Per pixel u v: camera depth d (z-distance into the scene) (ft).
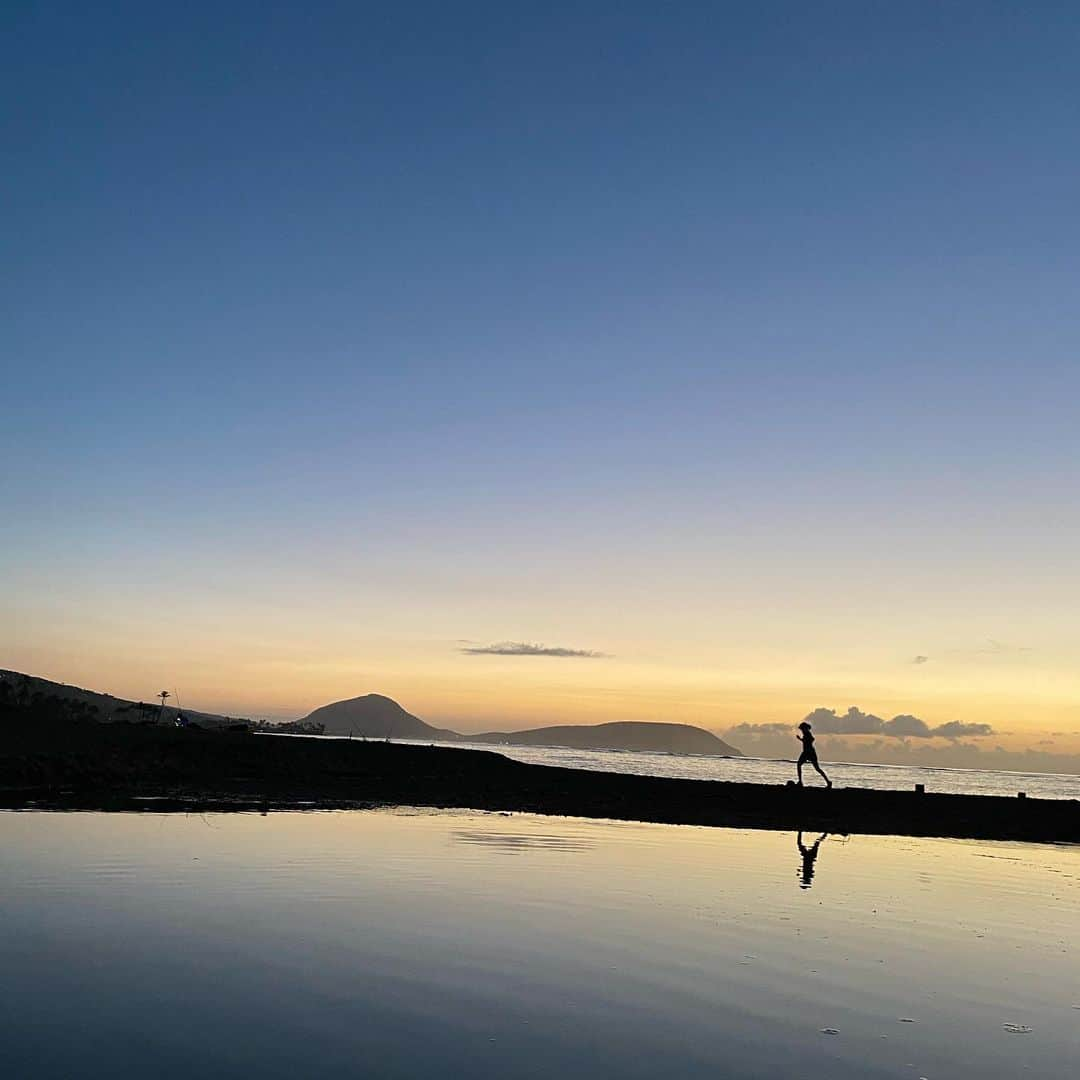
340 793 83.66
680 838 65.57
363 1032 24.59
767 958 33.24
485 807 79.56
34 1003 25.98
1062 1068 24.41
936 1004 29.17
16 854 46.50
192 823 60.70
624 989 29.04
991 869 57.72
